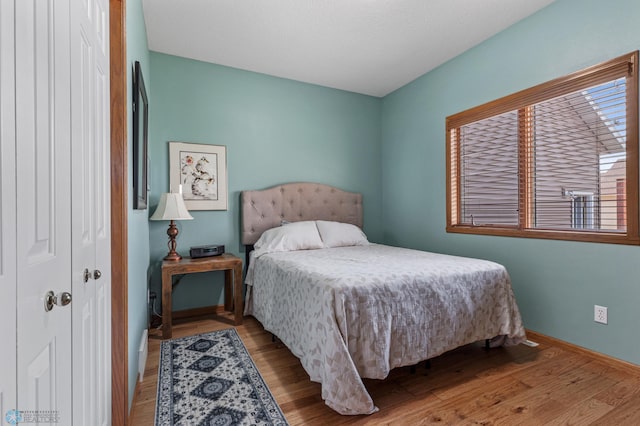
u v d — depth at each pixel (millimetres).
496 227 2754
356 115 3982
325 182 3783
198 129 3121
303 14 2402
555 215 2342
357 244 3385
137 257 1853
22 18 598
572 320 2199
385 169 4105
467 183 3053
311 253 2793
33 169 640
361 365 1612
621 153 1970
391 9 2344
